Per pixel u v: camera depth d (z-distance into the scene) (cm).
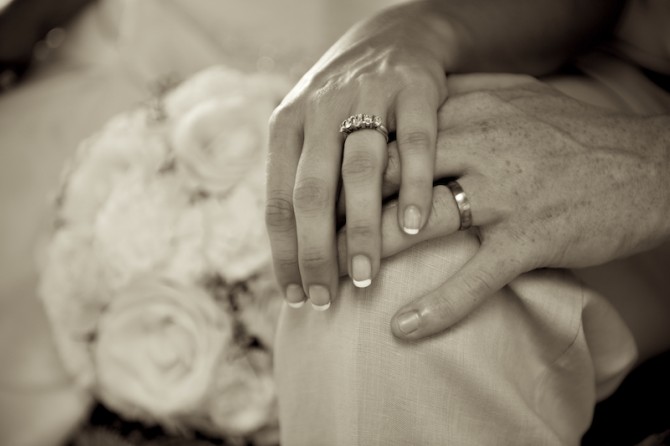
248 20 91
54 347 63
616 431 53
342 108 45
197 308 54
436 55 50
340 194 45
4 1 87
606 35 61
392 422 43
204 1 89
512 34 55
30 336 63
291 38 92
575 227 43
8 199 68
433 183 45
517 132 45
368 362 43
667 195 45
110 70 84
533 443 44
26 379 62
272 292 54
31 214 67
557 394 47
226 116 56
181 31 85
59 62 88
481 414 44
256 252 53
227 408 55
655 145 46
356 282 42
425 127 44
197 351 53
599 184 44
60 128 75
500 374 44
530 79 51
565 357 46
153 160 56
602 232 44
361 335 43
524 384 46
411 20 52
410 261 44
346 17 93
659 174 45
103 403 59
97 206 57
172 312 54
